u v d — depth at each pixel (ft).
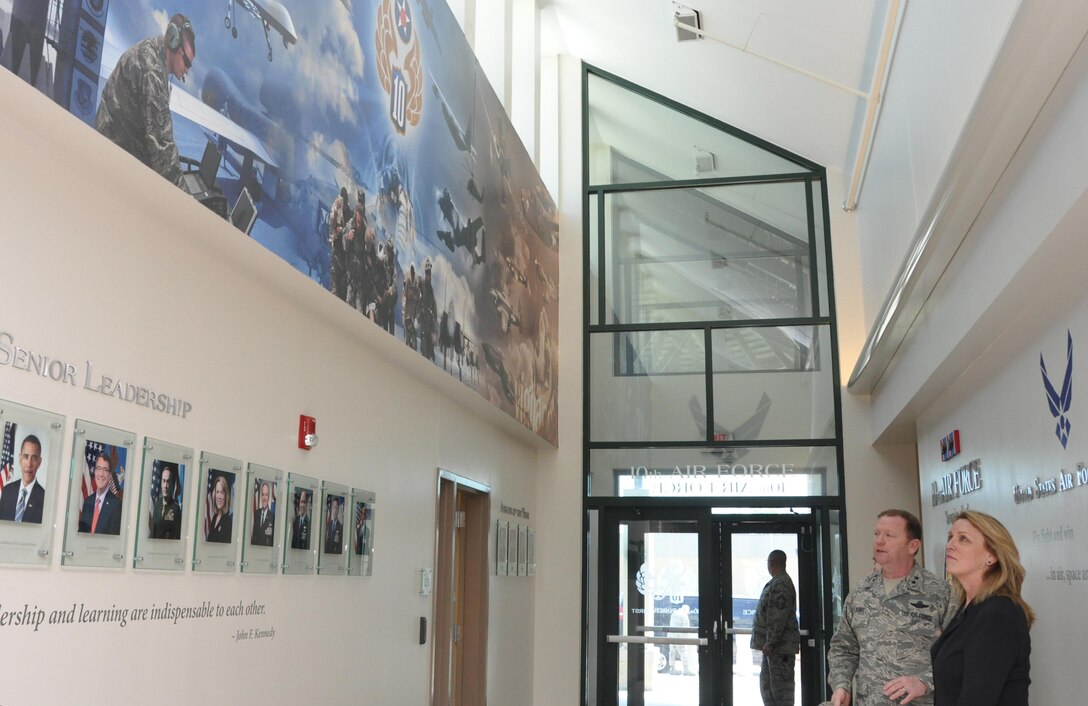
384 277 19.36
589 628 35.96
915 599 14.11
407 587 22.89
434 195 22.68
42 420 10.72
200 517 13.89
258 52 14.51
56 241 11.11
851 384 33.91
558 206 39.04
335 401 18.94
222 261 14.88
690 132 39.70
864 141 29.22
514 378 29.89
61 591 10.99
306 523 17.49
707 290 37.93
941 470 26.25
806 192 38.17
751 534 39.29
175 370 13.46
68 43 10.21
